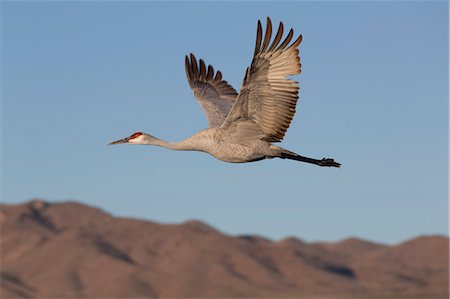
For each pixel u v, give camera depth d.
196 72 23.27
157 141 22.17
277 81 18.06
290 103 18.20
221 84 23.25
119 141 22.67
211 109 22.62
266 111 18.70
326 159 20.83
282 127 18.70
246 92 18.55
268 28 17.52
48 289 179.75
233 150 19.91
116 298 173.25
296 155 20.42
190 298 172.12
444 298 178.62
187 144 20.84
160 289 180.00
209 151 20.41
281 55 17.84
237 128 19.59
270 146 19.89
